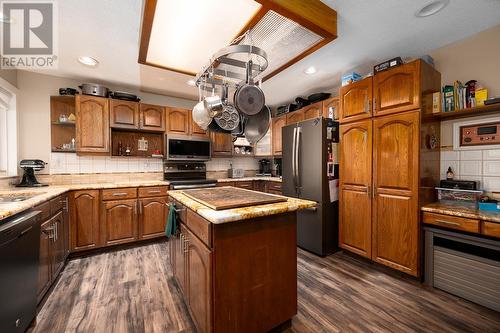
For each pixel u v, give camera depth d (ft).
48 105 9.53
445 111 6.71
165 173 12.30
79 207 8.63
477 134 6.79
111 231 9.25
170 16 5.09
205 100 5.37
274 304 4.68
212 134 13.11
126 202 9.59
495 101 5.76
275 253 4.69
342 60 8.29
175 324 5.07
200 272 4.37
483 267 5.56
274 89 11.51
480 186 6.73
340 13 5.69
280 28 5.36
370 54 7.87
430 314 5.34
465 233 5.84
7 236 3.96
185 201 5.07
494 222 5.31
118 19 5.90
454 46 7.20
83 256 8.78
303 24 5.18
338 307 5.62
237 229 4.19
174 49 6.56
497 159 6.43
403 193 6.79
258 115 6.07
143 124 10.79
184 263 5.42
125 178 11.26
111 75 9.60
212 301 3.95
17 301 4.25
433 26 6.33
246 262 4.30
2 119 8.40
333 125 8.94
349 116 8.23
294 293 4.99
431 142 7.04
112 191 9.30
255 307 4.42
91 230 8.86
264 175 15.02
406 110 6.71
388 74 7.11
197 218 4.58
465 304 5.69
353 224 8.16
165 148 11.46
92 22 6.04
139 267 7.84
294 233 4.98
